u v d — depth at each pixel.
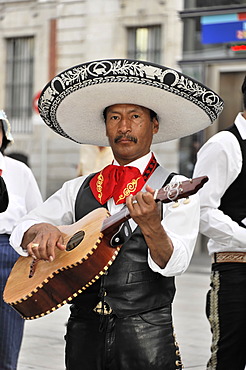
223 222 5.26
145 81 4.06
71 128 4.81
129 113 4.32
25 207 6.55
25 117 29.78
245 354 5.46
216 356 5.46
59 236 4.12
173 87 4.08
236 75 19.97
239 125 5.50
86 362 4.16
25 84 29.86
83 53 27.94
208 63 20.27
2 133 6.23
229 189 5.45
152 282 4.11
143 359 4.05
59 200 4.54
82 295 4.20
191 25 20.53
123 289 4.08
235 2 20.45
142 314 4.09
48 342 8.86
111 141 4.37
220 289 5.41
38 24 29.19
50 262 4.12
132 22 26.42
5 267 6.17
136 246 4.10
